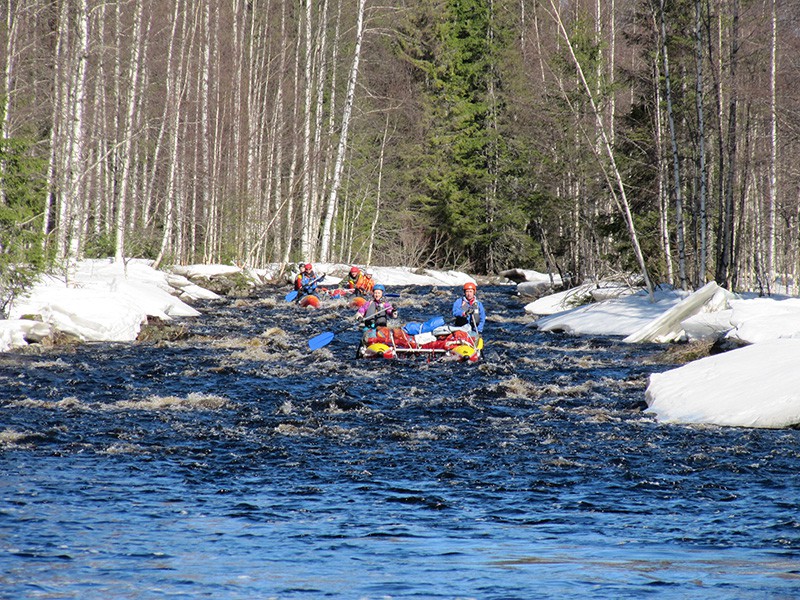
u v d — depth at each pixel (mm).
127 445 29172
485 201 158750
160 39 127688
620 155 88188
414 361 51969
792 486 24234
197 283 105625
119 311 60719
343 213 164125
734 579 15898
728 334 49781
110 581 15875
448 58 161000
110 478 24781
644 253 89688
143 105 114375
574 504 22594
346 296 98875
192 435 31125
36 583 15680
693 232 88188
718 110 78812
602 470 26328
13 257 58594
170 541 18797
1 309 57875
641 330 61562
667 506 22344
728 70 82625
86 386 41688
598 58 88062
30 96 97562
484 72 161000
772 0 77875
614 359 53719
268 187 135000
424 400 39219
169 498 22781
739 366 36875
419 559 17578
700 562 17219
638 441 30312
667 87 78500
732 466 26531
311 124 150500
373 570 16734
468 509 22047
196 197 134875
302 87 151750
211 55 138250
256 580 16031
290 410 36469
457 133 160375
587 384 43531
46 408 35750
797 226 107062
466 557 17719
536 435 31609
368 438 31141
